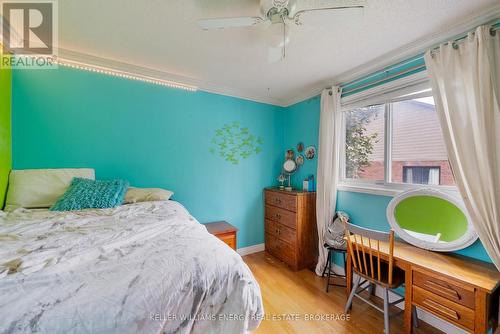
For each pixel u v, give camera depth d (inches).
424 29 58.9
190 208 100.7
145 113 89.5
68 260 32.5
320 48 69.3
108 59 78.4
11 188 66.5
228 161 110.1
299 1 49.0
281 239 107.0
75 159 77.6
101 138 81.6
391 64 75.0
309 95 110.7
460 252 59.6
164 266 32.6
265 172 122.2
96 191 69.0
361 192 84.7
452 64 56.4
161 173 93.4
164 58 77.6
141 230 46.6
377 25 57.2
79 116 78.0
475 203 51.9
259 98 118.6
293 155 122.5
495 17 51.1
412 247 65.4
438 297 49.9
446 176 64.1
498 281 45.6
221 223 103.4
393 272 63.0
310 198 102.0
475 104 51.4
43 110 73.2
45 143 73.5
